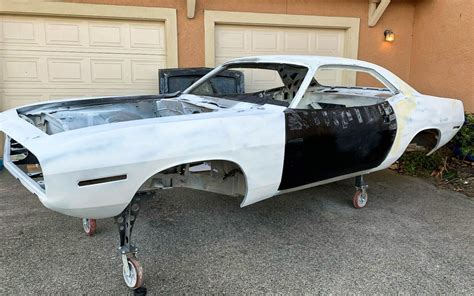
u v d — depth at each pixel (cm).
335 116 313
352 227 347
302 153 291
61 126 313
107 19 571
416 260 288
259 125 264
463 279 263
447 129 418
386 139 352
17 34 545
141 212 375
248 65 383
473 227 350
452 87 618
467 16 584
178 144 227
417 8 689
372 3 662
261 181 272
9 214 364
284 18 634
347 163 330
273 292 245
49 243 307
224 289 248
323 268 275
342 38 683
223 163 279
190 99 377
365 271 272
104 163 203
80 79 580
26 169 374
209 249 303
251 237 325
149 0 571
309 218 367
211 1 598
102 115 346
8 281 254
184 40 596
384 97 406
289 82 384
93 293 242
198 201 409
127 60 592
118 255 290
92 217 219
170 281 256
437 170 523
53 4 538
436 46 646
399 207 400
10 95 559
